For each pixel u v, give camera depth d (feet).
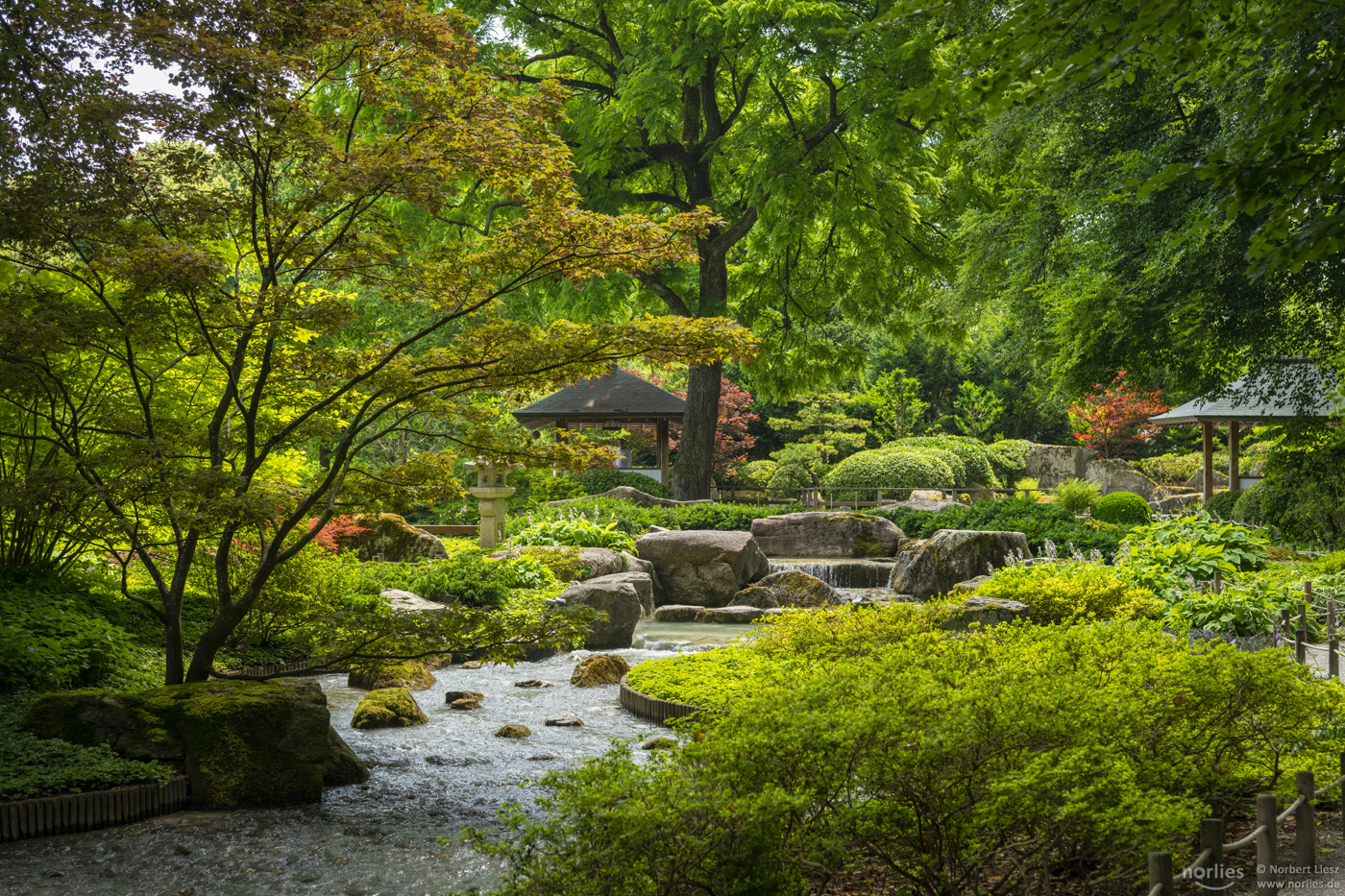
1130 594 34.99
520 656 22.71
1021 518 64.08
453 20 21.26
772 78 72.13
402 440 97.81
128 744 19.75
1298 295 38.96
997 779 11.49
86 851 16.84
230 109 19.56
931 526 68.95
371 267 22.22
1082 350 45.52
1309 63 14.76
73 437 21.80
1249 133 30.17
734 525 71.51
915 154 72.43
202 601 34.04
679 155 76.95
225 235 22.62
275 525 23.45
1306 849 12.60
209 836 17.65
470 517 77.77
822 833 11.48
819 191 69.10
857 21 65.62
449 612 22.74
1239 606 33.35
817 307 87.35
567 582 48.78
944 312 69.92
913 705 12.30
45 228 20.16
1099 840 11.32
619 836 9.80
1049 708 12.25
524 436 23.35
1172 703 14.84
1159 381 48.24
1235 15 16.93
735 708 13.10
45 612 25.89
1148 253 41.57
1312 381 43.98
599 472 85.81
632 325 20.83
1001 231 56.75
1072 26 14.74
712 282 77.82
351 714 28.35
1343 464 47.80
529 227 21.02
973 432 133.28
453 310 23.34
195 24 20.03
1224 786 14.65
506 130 20.07
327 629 22.71
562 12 76.95
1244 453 104.27
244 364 24.38
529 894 10.22
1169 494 101.30
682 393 142.61
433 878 15.65
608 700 30.32
